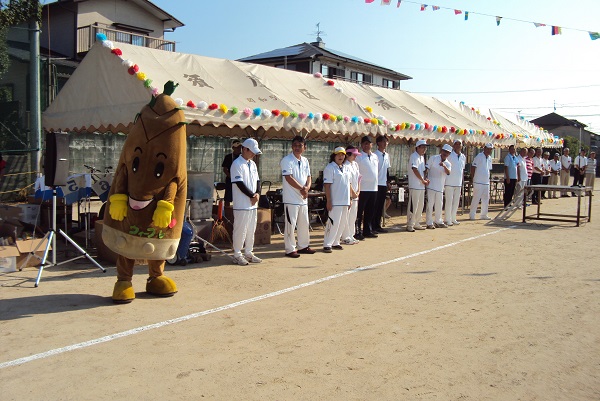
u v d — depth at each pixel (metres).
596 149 61.88
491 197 21.88
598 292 7.16
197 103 8.57
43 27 24.55
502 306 6.48
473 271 8.37
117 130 10.41
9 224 8.31
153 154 5.98
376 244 10.84
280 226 12.70
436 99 17.11
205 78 9.91
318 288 7.23
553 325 5.80
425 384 4.28
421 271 8.34
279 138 17.41
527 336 5.45
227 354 4.82
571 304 6.59
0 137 18.67
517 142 18.66
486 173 14.82
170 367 4.50
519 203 14.83
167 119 6.05
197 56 10.57
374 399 4.00
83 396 3.95
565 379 4.44
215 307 6.26
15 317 5.75
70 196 9.55
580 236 12.02
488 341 5.28
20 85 20.19
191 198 9.48
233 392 4.07
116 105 9.05
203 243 9.18
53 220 7.82
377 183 11.85
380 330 5.55
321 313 6.10
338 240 10.23
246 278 7.76
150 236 6.12
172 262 8.59
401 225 13.76
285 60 32.59
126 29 25.81
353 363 4.67
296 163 9.41
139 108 8.53
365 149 11.31
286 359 4.73
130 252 6.12
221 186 13.01
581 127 61.06
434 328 5.64
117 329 5.42
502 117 20.17
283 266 8.63
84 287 7.07
